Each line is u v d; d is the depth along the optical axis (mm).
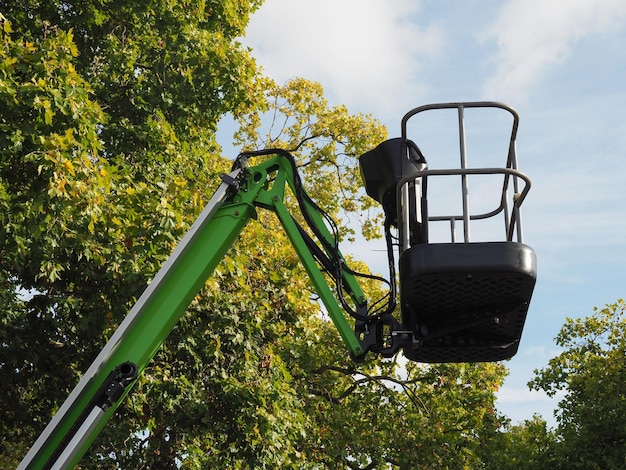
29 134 10523
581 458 24688
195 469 13086
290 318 15344
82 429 6172
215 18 17453
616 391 25297
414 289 5766
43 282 13078
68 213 10984
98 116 11344
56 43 11234
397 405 21203
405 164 6641
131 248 11812
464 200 5816
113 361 6480
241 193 7137
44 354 13547
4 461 19312
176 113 15602
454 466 20641
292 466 14391
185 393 13094
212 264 6910
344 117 25688
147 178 13922
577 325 27531
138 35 15445
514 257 5512
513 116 6129
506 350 6504
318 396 21203
